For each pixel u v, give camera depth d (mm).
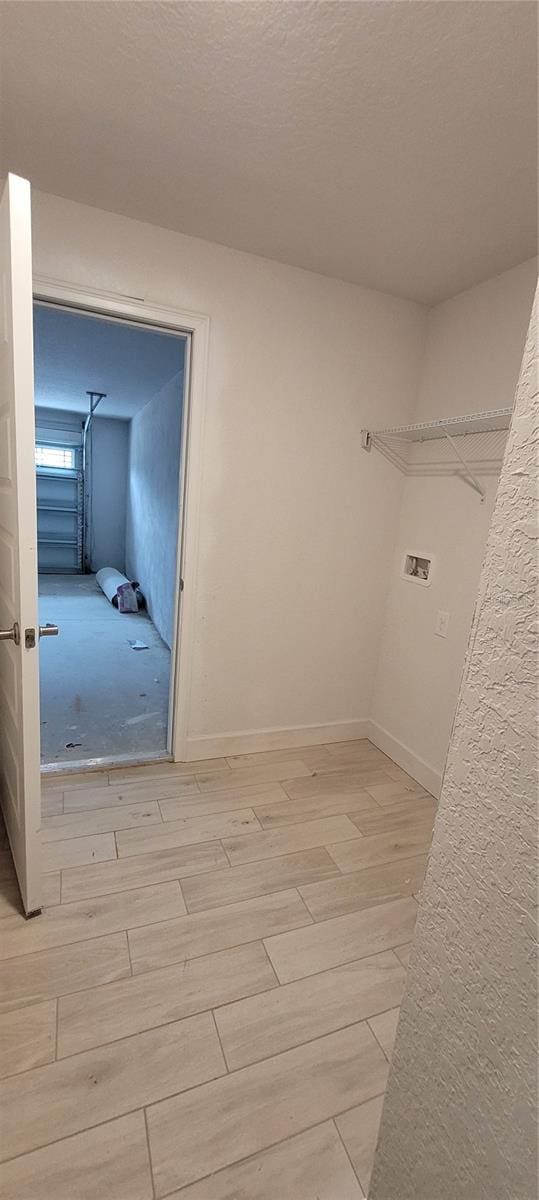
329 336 2100
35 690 1230
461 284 2014
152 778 2176
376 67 1050
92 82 1142
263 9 946
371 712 2744
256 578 2256
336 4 925
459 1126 541
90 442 6617
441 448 2209
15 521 1151
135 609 5082
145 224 1705
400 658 2498
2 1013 1147
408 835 1928
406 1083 636
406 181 1412
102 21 996
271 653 2396
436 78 1066
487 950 492
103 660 3590
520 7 904
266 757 2453
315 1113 1016
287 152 1327
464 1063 530
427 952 582
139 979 1260
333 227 1679
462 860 518
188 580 2107
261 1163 931
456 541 2131
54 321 2643
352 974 1330
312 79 1092
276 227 1699
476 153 1281
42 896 1408
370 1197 745
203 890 1566
